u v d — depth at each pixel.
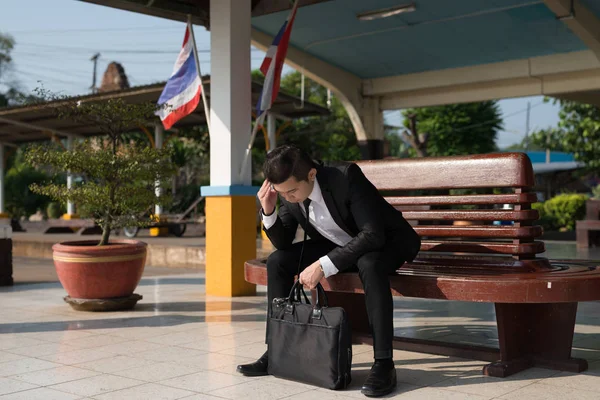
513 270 3.58
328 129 27.45
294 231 3.67
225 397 3.15
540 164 32.22
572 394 3.14
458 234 3.87
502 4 10.84
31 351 4.25
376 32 12.52
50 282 8.67
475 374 3.53
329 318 3.22
